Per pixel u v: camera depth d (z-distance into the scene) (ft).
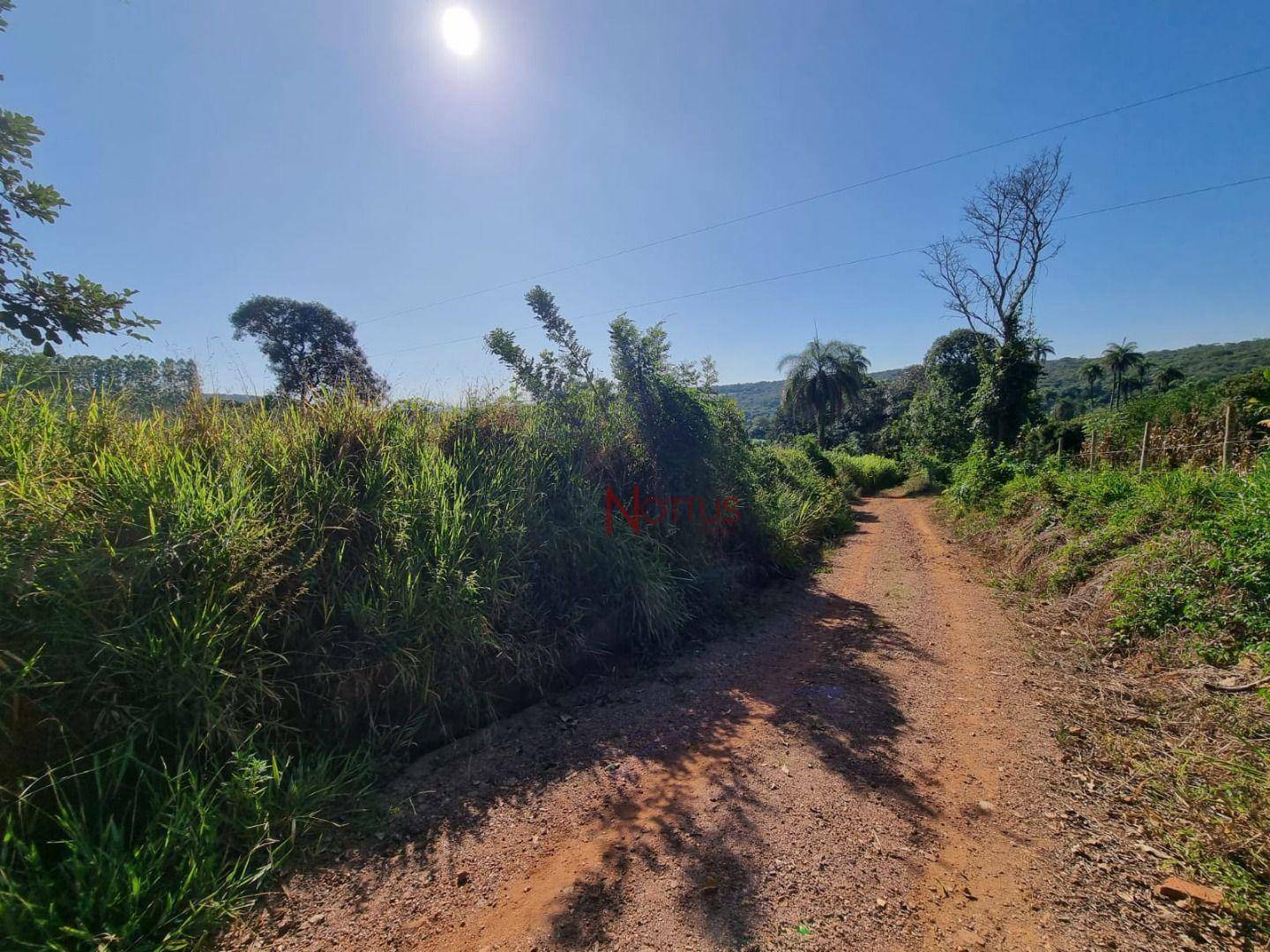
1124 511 20.24
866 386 123.13
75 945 5.83
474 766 10.28
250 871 7.40
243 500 10.62
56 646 7.77
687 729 11.67
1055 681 13.39
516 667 12.67
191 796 7.70
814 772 9.82
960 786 9.29
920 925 6.41
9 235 8.36
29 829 6.77
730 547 24.49
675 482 20.71
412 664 10.59
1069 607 17.53
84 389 11.98
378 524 12.01
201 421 12.50
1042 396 67.87
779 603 22.03
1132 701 11.85
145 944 6.03
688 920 6.51
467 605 11.66
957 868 7.37
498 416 17.40
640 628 15.89
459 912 6.83
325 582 10.81
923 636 17.44
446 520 12.73
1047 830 8.11
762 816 8.55
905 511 54.24
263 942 6.40
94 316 9.18
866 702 12.77
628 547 16.33
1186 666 12.41
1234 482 17.42
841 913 6.59
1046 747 10.43
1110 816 8.38
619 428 20.16
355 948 6.34
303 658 10.03
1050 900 6.78
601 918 6.62
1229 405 24.48
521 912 6.78
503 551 13.28
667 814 8.68
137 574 8.46
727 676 14.66
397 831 8.45
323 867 7.64
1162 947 6.07
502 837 8.29
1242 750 9.23
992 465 45.68
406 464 14.19
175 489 9.77
